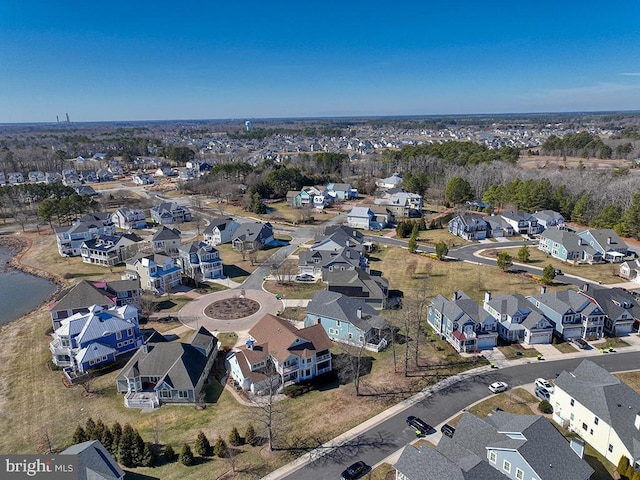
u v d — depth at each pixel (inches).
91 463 1318.9
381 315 2588.6
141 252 3440.0
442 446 1400.1
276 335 2060.8
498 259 3250.5
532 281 3041.3
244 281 3147.1
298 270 3289.9
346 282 2773.1
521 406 1759.4
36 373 2055.9
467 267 3348.9
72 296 2504.9
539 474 1263.5
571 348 2193.7
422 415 1707.7
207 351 2052.2
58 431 1657.2
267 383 1887.3
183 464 1473.9
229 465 1469.0
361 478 1401.3
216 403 1818.4
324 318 2365.9
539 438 1358.3
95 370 2054.6
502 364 2059.5
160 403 1823.3
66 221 4830.2
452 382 1920.5
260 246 3882.9
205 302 2800.2
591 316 2271.2
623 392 1574.8
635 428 1457.9
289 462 1481.3
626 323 2319.1
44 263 3624.5
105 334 2143.2
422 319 2529.5
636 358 2092.8
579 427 1593.3
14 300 2962.6
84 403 1829.5
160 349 1959.9
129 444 1476.4
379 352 2197.3
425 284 3021.7
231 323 2509.8
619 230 3929.6
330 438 1590.8
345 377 1983.3
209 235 4079.7
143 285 2972.4
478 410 1731.1
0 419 1734.7
